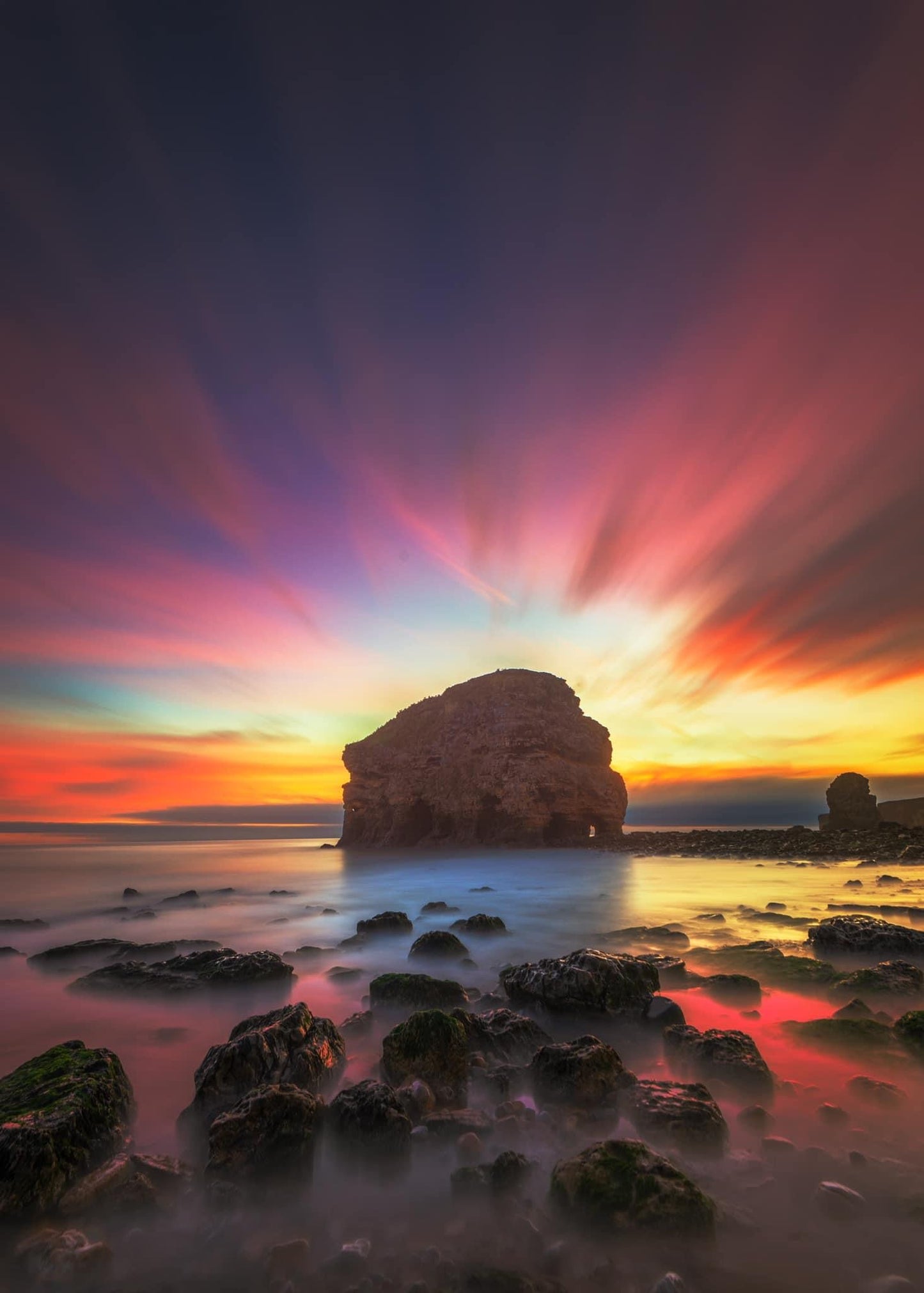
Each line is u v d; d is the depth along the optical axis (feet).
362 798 205.98
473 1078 22.49
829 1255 13.19
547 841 168.86
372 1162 17.11
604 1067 21.35
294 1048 22.16
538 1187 15.98
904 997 30.25
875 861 100.99
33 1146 15.81
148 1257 13.88
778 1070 23.30
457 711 200.75
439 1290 12.59
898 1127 18.76
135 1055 27.07
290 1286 12.70
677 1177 14.78
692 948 43.50
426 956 43.45
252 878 106.32
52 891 90.89
